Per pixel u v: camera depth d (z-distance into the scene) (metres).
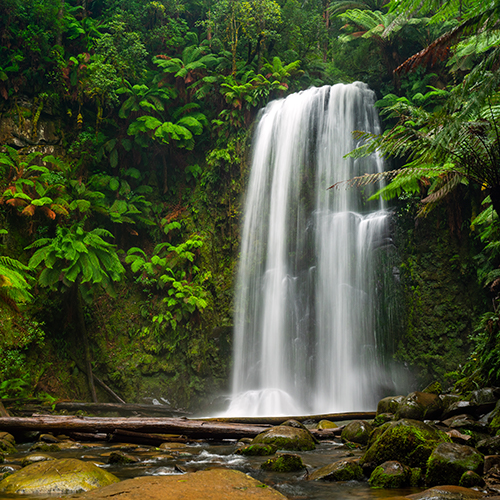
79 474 4.07
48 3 17.22
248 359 16.95
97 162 18.27
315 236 17.08
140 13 19.89
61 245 13.80
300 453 6.02
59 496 3.72
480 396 6.93
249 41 19.55
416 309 15.47
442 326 15.07
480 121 6.50
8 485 4.00
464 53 9.71
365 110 18.23
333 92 18.02
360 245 16.48
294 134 17.94
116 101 18.23
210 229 18.31
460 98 5.97
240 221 18.31
